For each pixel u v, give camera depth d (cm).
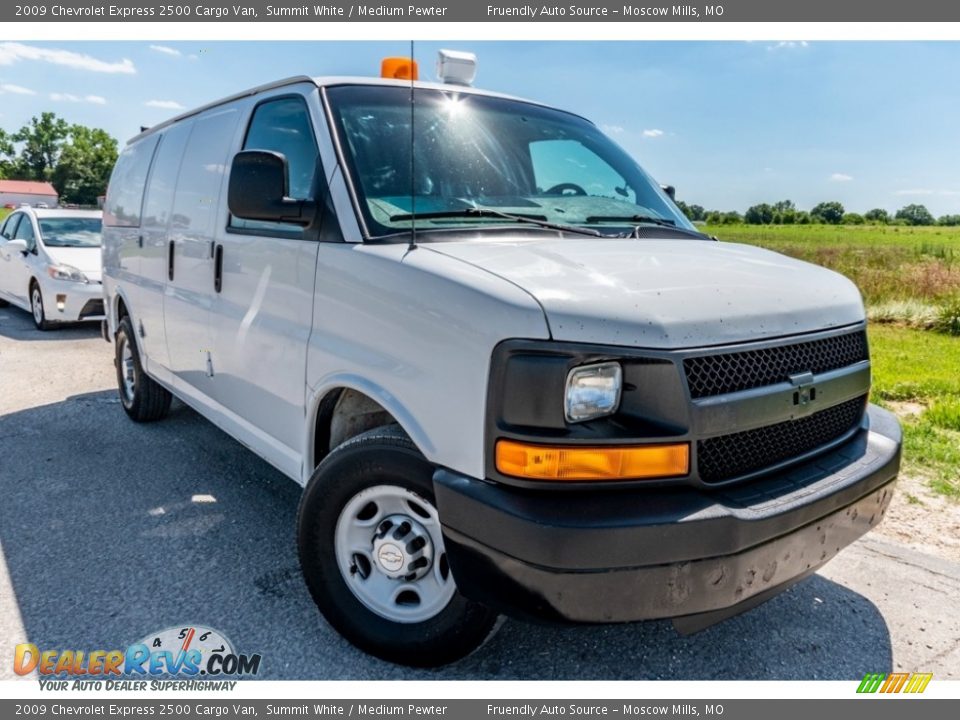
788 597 322
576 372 206
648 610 206
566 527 198
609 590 202
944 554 363
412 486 244
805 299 257
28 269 970
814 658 279
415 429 235
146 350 488
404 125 311
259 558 341
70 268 919
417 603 261
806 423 253
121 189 552
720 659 276
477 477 217
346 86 319
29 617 291
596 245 271
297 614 296
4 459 467
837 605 317
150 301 465
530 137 349
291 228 306
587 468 205
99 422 549
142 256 481
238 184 285
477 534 214
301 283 293
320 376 279
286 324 304
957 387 680
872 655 282
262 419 332
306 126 314
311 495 270
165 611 296
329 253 276
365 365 254
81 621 289
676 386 208
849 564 353
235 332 345
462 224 279
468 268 232
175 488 423
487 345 213
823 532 240
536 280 221
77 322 958
